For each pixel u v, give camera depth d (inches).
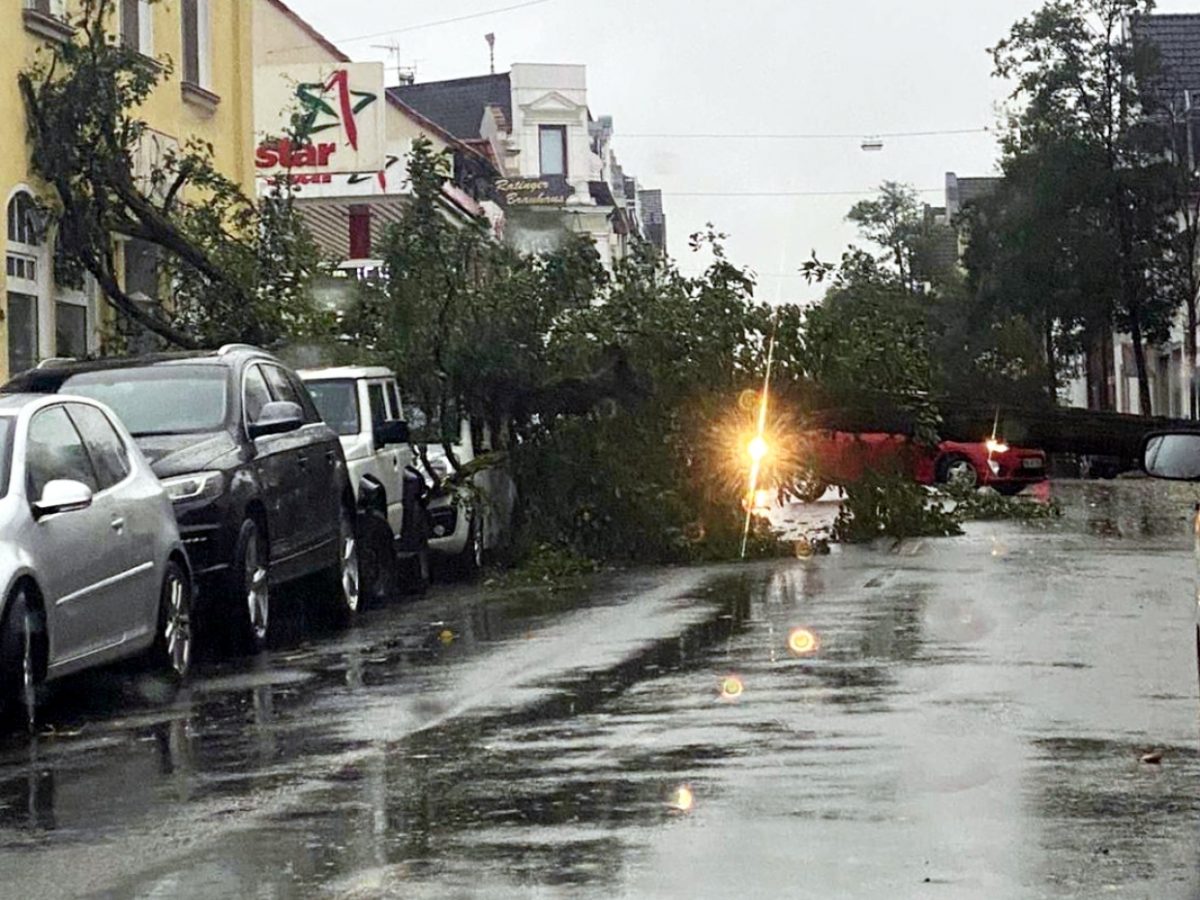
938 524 1079.6
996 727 413.1
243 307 972.6
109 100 931.3
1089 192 2458.2
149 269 1073.5
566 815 330.3
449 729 430.0
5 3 901.8
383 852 306.5
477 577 903.7
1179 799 337.1
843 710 439.5
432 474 874.1
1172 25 2967.5
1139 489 1760.6
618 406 948.6
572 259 964.0
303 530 648.4
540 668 534.6
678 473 947.3
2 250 896.9
